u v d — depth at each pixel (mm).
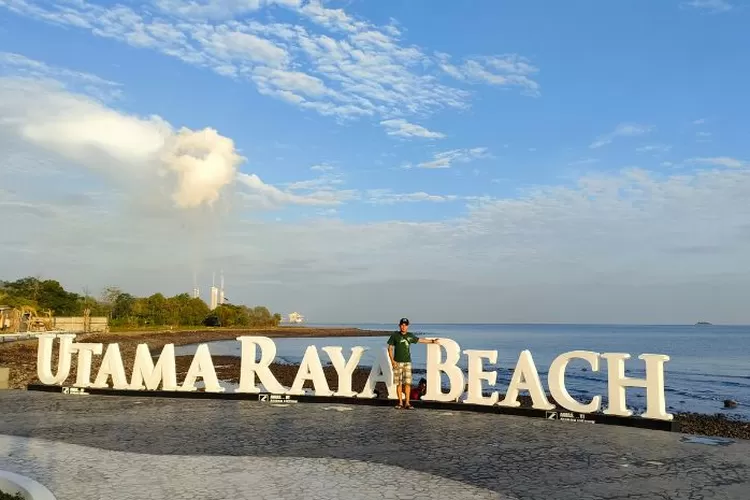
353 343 103375
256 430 11828
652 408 12109
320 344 99875
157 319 114688
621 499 7215
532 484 7863
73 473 8375
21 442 10617
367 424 12500
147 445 10414
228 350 71750
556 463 9031
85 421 12938
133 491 7469
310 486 7730
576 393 32656
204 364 16766
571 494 7422
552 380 13359
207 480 8008
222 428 12055
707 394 33562
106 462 9055
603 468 8734
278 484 7820
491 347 91375
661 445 10344
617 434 11398
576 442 10609
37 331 61125
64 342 18359
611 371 12703
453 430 11805
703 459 9297
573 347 91312
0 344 40594
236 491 7492
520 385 13844
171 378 17031
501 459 9305
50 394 17750
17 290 84188
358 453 9750
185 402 15992
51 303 86312
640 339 132125
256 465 8883
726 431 20547
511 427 12156
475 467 8789
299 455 9617
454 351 14820
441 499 7195
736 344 104375
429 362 15023
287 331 150000
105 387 17688
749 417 25625
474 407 14312
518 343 106938
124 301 111688
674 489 7625
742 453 9727
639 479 8109
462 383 14570
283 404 15586
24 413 14086
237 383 31656
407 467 8789
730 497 7277
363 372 40500
